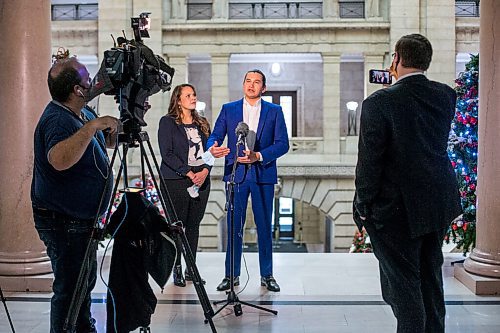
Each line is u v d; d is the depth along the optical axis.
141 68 3.75
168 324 5.28
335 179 18.97
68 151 3.54
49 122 3.79
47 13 6.41
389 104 3.71
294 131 22.12
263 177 6.25
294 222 24.02
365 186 3.74
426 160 3.71
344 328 5.18
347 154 19.28
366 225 3.89
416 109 3.72
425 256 3.88
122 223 3.84
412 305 3.69
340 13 19.52
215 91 19.02
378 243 3.83
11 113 6.20
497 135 6.31
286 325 5.27
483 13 6.44
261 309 5.63
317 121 22.09
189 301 6.02
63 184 3.88
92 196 3.96
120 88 3.77
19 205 6.22
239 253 6.43
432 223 3.71
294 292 6.43
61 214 3.95
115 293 3.85
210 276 7.14
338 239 19.06
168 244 3.86
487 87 6.38
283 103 22.19
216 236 18.83
